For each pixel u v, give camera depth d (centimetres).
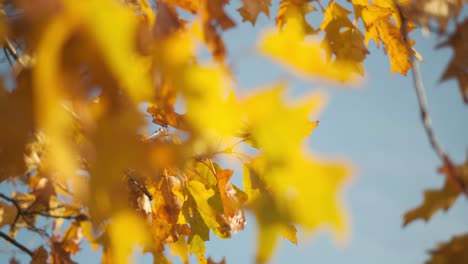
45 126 51
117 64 54
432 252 127
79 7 53
